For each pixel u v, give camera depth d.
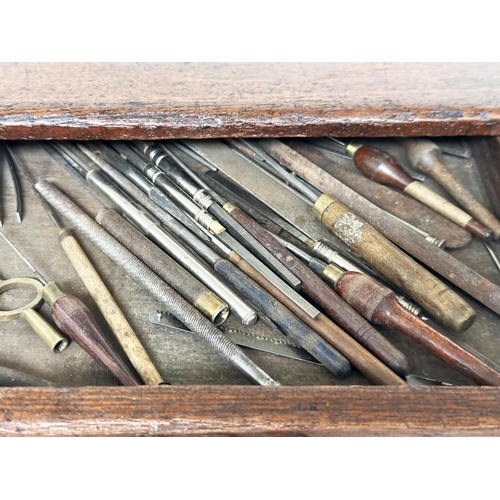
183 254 1.16
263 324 1.09
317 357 1.01
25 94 1.29
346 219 1.16
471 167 1.36
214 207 1.23
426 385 0.91
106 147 1.37
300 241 1.22
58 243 1.21
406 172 1.31
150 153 1.34
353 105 1.27
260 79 1.37
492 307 1.08
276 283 1.10
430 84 1.34
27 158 1.35
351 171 1.35
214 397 0.87
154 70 1.39
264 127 1.27
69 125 1.24
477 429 0.84
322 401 0.86
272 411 0.85
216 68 1.41
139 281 1.13
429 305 1.05
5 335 1.07
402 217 1.25
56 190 1.27
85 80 1.34
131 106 1.26
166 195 1.28
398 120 1.26
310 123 1.26
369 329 1.03
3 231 1.22
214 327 1.04
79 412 0.85
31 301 1.12
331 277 1.11
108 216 1.21
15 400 0.86
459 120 1.25
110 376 1.02
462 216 1.21
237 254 1.15
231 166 1.34
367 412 0.85
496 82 1.34
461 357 0.95
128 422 0.85
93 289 1.11
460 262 1.12
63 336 1.06
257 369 0.98
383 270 1.11
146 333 1.08
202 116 1.25
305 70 1.41
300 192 1.30
